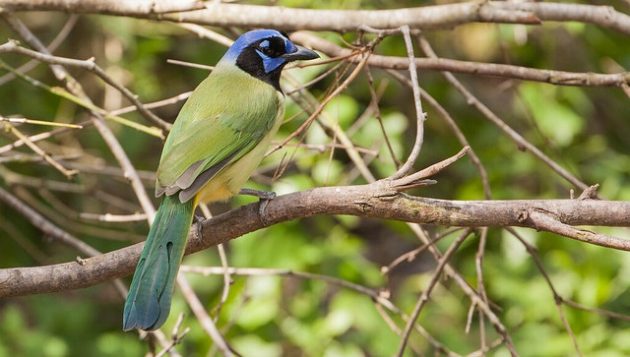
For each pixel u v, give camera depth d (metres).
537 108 13.65
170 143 8.77
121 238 13.42
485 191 10.38
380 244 16.88
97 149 14.59
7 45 8.82
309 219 13.27
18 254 14.28
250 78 9.34
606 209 7.53
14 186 12.56
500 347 13.30
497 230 13.52
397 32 8.68
